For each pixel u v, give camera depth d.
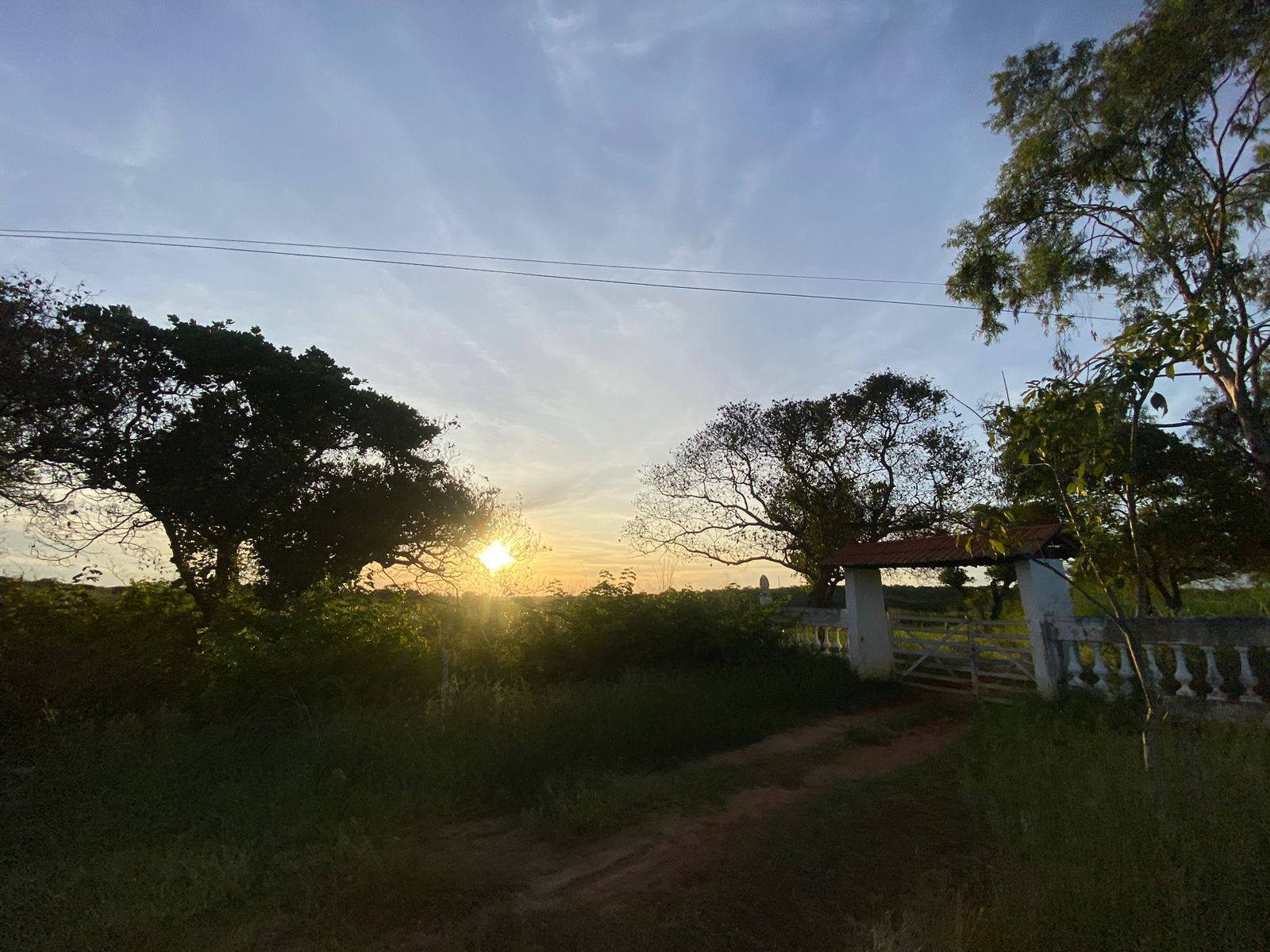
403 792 6.07
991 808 5.07
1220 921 3.19
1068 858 3.93
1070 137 13.61
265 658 8.72
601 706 8.45
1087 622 8.52
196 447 15.23
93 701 7.97
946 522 20.34
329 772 6.59
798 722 9.54
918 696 11.09
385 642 9.61
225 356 16.06
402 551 19.92
